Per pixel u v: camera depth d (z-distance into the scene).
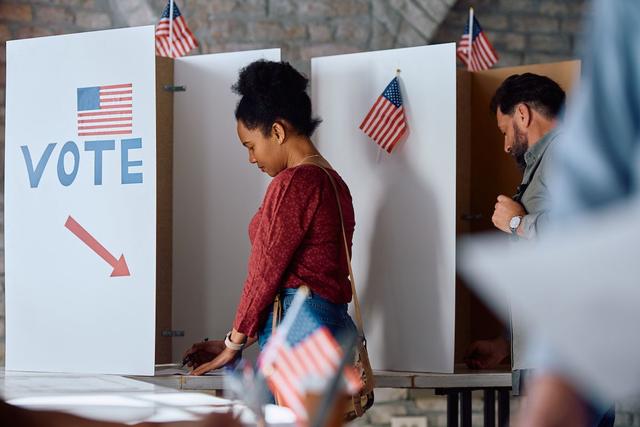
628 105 0.63
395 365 3.96
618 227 0.56
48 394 2.23
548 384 0.67
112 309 3.74
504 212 3.29
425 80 3.92
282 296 3.23
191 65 4.17
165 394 2.16
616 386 0.56
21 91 3.92
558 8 6.98
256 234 3.27
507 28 6.95
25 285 3.88
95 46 3.79
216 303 4.13
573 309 0.56
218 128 4.14
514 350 3.23
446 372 3.84
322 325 3.17
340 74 4.09
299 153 3.40
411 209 3.93
